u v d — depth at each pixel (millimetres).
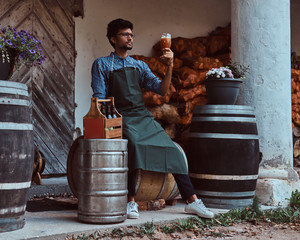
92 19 7012
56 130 6570
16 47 3689
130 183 4320
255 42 5461
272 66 5434
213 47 7941
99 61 4520
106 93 4531
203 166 4848
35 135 6352
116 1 7293
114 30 4539
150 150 4305
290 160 5508
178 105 7238
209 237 3871
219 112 4809
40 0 6441
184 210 4672
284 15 5539
